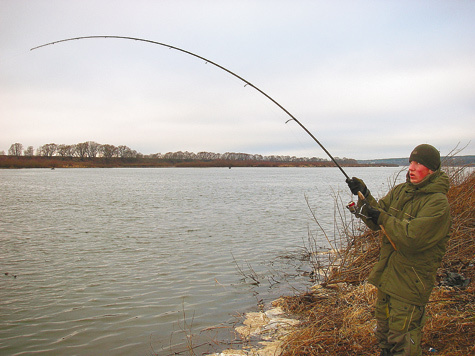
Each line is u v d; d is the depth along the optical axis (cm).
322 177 7606
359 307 496
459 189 721
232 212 1931
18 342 517
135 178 6744
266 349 445
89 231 1379
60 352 487
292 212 1917
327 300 574
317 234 1281
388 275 312
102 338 524
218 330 529
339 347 407
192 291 707
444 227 288
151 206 2241
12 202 2473
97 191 3522
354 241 750
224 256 980
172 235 1292
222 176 8094
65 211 1997
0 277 811
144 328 551
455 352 361
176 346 489
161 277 802
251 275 793
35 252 1044
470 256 614
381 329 329
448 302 469
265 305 620
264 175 9100
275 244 1125
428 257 294
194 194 3169
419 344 299
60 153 15825
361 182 339
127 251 1049
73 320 586
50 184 4688
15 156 15075
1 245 1139
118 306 639
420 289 296
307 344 421
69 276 816
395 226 292
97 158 16288
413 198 310
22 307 640
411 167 309
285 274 791
